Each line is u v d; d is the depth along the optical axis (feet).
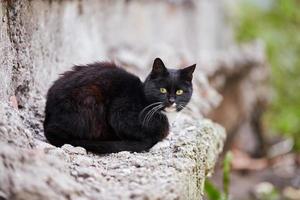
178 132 16.42
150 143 14.94
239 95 32.32
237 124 32.73
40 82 16.84
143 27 30.58
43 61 17.10
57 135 14.28
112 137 15.01
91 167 11.85
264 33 44.86
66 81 14.71
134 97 14.92
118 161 12.94
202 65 28.02
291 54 45.88
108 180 11.20
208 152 15.57
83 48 21.61
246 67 32.14
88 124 14.46
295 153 37.76
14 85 14.82
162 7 32.27
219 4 39.83
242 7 45.62
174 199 10.44
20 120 12.57
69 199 9.68
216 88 28.68
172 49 30.60
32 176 9.57
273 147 38.32
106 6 26.61
